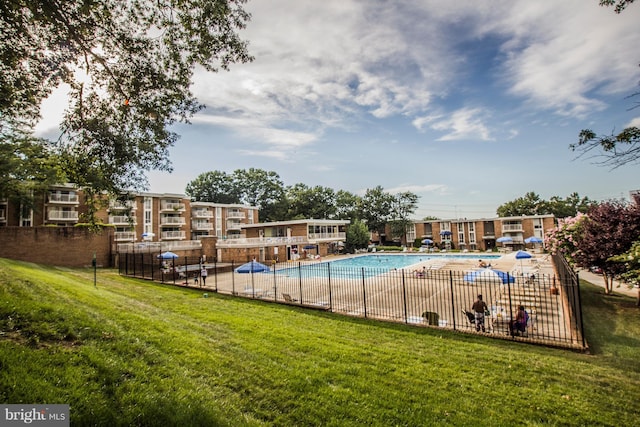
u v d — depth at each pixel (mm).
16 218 38250
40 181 28125
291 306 15305
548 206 79125
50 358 5180
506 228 63375
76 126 9211
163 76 8836
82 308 9047
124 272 27156
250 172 84438
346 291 19203
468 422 5340
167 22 8242
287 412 5340
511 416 5609
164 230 51562
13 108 8977
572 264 17391
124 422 4148
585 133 5828
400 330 11242
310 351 8320
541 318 13109
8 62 7758
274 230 50719
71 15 7613
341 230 56969
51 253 29594
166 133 9992
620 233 14172
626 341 10156
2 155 22766
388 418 5320
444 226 68625
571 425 5426
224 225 62781
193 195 82250
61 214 40062
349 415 5328
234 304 15281
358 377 6824
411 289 19312
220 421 4656
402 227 70125
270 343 8766
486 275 14164
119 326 8078
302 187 77750
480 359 8383
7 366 4633
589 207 17094
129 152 9930
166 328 8938
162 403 4746
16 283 9719
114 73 8898
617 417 5703
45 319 6688
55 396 4270
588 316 13086
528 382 7012
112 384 4961
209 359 7012
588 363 8305
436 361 8102
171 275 25453
